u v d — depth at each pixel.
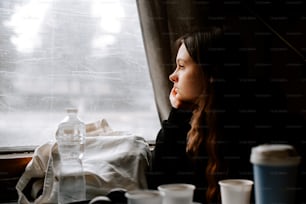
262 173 0.83
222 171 1.20
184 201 0.87
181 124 1.35
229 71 1.28
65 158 1.31
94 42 1.64
